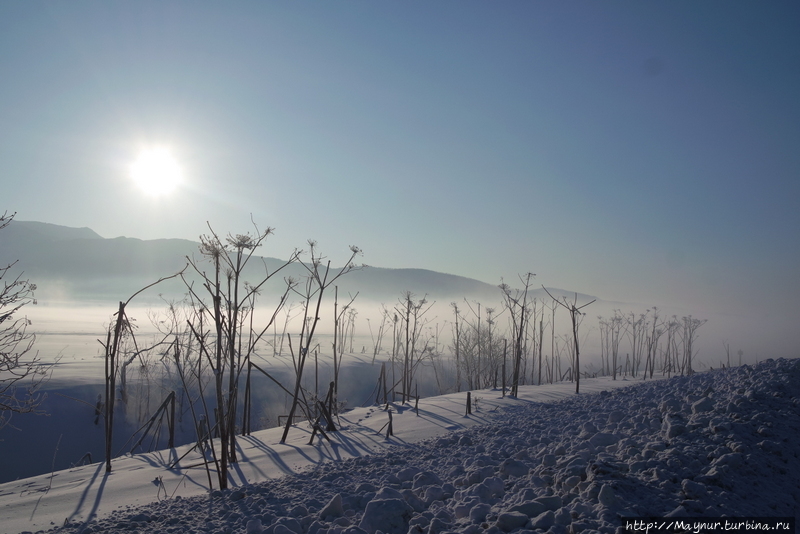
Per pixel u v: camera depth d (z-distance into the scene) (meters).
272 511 6.32
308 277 14.84
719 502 4.63
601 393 16.25
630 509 4.47
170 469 10.17
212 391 31.23
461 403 19.05
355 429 14.62
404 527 5.16
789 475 5.45
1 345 11.20
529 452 8.05
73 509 7.52
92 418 26.05
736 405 7.43
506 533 4.54
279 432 14.73
